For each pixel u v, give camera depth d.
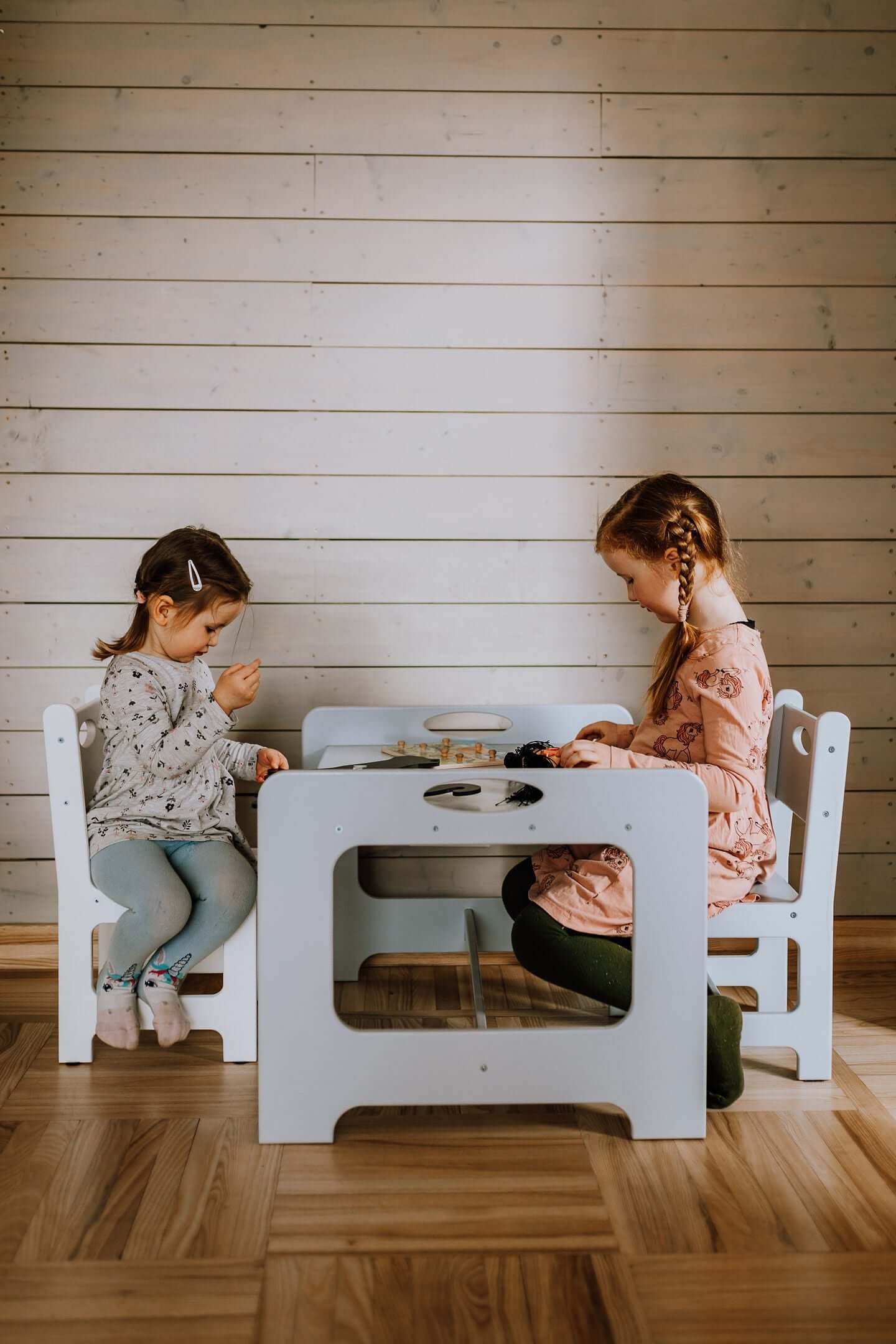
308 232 1.87
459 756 1.60
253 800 1.95
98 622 1.91
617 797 1.30
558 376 1.91
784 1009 1.66
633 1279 1.07
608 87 1.87
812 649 1.97
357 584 1.93
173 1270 1.08
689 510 1.50
